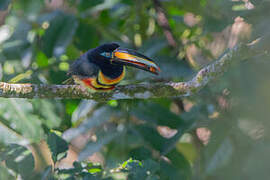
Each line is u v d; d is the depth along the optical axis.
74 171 7.50
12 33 11.13
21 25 11.25
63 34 10.47
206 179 6.41
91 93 8.30
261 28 6.67
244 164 4.68
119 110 9.00
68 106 9.57
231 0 8.52
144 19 12.10
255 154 3.97
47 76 10.01
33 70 9.98
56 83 9.95
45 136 8.50
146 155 8.09
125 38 12.24
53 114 8.76
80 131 8.96
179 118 8.72
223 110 6.29
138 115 8.77
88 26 11.34
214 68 7.46
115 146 8.54
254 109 4.32
